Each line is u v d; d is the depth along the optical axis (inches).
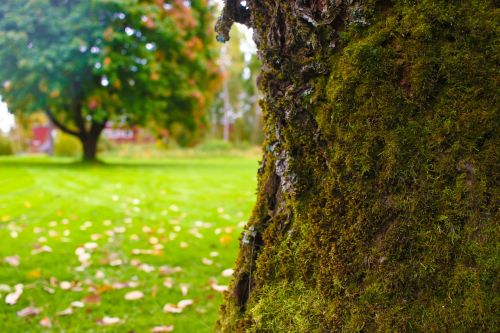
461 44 32.0
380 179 34.2
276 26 40.0
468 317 30.0
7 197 174.6
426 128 32.6
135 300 78.5
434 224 32.1
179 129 493.4
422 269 32.2
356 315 34.5
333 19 36.4
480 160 30.9
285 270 41.1
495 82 30.9
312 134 39.0
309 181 39.6
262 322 40.6
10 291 80.4
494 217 30.3
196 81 419.8
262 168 45.6
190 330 69.1
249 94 1045.8
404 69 33.4
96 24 331.9
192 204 165.3
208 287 84.1
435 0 32.9
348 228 36.0
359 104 34.9
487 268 29.9
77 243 109.4
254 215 45.0
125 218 138.2
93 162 366.6
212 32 419.8
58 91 334.0
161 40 364.8
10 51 335.6
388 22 34.4
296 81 39.2
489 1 32.1
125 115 391.2
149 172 283.1
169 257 100.7
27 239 112.0
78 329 68.7
